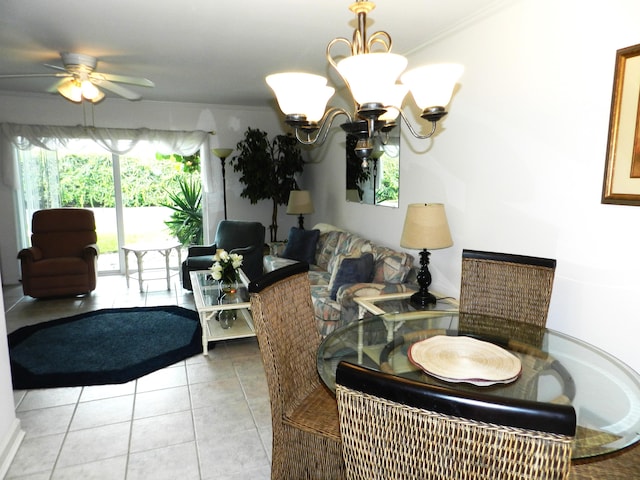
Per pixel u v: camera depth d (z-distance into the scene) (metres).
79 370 2.95
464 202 2.76
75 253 4.91
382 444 0.83
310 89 1.36
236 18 2.51
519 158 2.31
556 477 0.70
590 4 1.88
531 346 1.74
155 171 5.91
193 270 4.68
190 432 2.27
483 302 2.20
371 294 2.96
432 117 1.36
